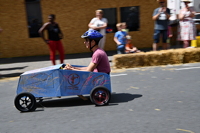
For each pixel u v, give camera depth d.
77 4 12.35
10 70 9.18
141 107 4.60
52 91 4.66
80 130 3.73
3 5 12.09
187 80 6.36
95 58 4.79
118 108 4.60
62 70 4.61
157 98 5.08
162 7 9.04
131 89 5.87
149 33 12.95
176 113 4.23
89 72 4.72
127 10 12.66
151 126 3.75
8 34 12.33
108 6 12.51
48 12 12.28
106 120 4.07
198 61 8.80
